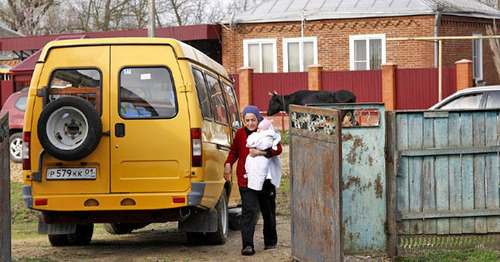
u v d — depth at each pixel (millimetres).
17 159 19906
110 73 8070
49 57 8156
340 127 5996
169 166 7977
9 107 19984
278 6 30688
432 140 6824
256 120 8203
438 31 28000
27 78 26875
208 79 9172
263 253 8086
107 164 7980
